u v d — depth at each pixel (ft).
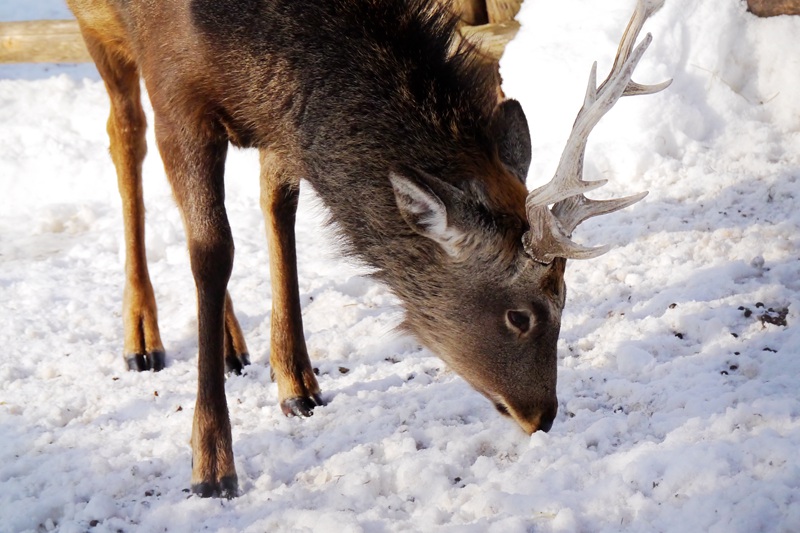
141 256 19.76
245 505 14.35
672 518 12.35
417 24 14.83
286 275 17.42
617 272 20.93
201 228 15.29
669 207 23.30
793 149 24.88
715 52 26.43
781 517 11.92
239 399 17.80
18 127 30.78
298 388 17.30
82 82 34.14
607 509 12.81
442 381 17.80
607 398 16.44
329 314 20.86
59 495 14.64
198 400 14.89
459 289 14.60
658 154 25.07
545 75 27.12
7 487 15.06
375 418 16.39
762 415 14.19
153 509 14.28
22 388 18.54
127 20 16.84
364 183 14.69
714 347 17.33
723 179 23.98
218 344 14.98
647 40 12.69
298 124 15.03
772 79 26.40
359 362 18.99
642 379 16.84
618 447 14.60
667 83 13.30
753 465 13.10
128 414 17.47
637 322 18.69
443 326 15.07
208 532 13.64
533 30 28.48
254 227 25.91
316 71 14.76
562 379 17.10
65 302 22.39
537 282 14.29
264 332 20.58
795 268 19.71
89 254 24.94
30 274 23.89
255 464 15.37
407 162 14.40
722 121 26.03
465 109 14.60
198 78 15.16
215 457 14.71
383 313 20.88
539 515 12.87
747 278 19.89
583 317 19.38
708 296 19.24
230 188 28.14
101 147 30.25
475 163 14.26
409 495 14.05
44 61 31.91
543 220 13.62
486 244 14.10
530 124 27.04
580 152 13.02
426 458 14.76
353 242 15.23
